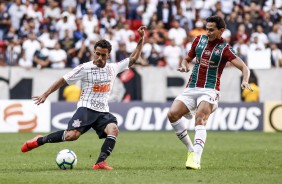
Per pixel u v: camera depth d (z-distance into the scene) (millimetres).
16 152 43156
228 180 27656
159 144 51312
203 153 43344
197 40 33406
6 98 67688
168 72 70250
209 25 32406
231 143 53000
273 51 78500
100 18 82188
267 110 69875
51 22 78250
